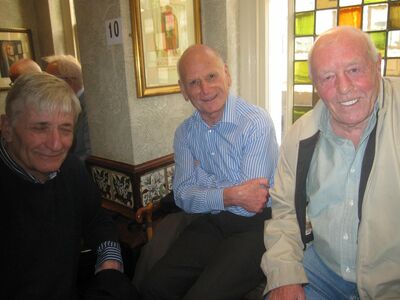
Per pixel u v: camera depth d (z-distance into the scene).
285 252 1.02
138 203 1.74
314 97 1.90
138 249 1.58
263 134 1.30
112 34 1.60
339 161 0.95
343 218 0.96
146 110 1.72
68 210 1.04
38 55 3.00
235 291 1.11
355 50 0.85
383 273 0.89
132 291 1.06
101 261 1.15
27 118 0.86
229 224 1.33
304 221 1.06
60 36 2.87
